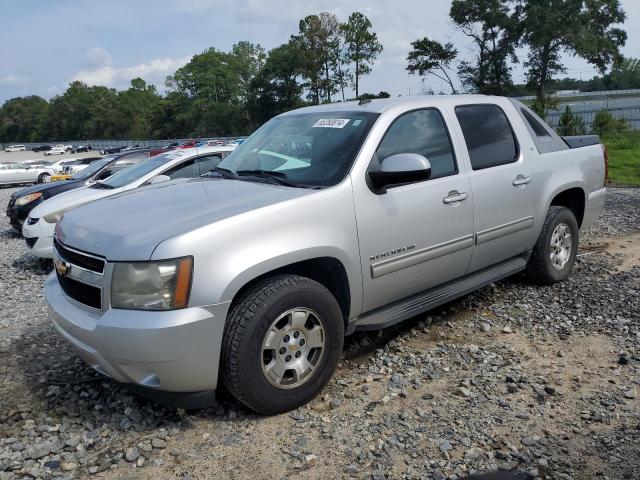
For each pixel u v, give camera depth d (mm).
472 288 4621
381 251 3861
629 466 2838
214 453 3051
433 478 2787
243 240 3197
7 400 3713
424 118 4383
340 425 3281
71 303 3422
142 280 3004
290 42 82938
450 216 4297
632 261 6594
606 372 3857
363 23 78062
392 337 4539
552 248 5555
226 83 101938
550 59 54875
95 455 3072
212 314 3062
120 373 3129
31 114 164500
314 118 4453
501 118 5066
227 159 4711
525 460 2914
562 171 5504
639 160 21031
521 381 3748
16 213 10500
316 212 3518
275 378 3328
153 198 3799
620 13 54531
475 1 54438
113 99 144750
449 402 3508
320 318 3479
